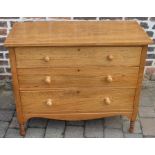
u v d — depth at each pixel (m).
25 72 2.23
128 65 2.23
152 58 3.14
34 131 2.62
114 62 2.22
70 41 2.12
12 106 2.93
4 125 2.68
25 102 2.38
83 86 2.32
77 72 2.25
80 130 2.63
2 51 3.05
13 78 2.25
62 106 2.41
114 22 2.59
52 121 2.73
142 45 2.14
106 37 2.21
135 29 2.40
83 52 2.17
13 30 2.37
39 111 2.43
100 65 2.23
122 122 2.73
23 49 2.13
